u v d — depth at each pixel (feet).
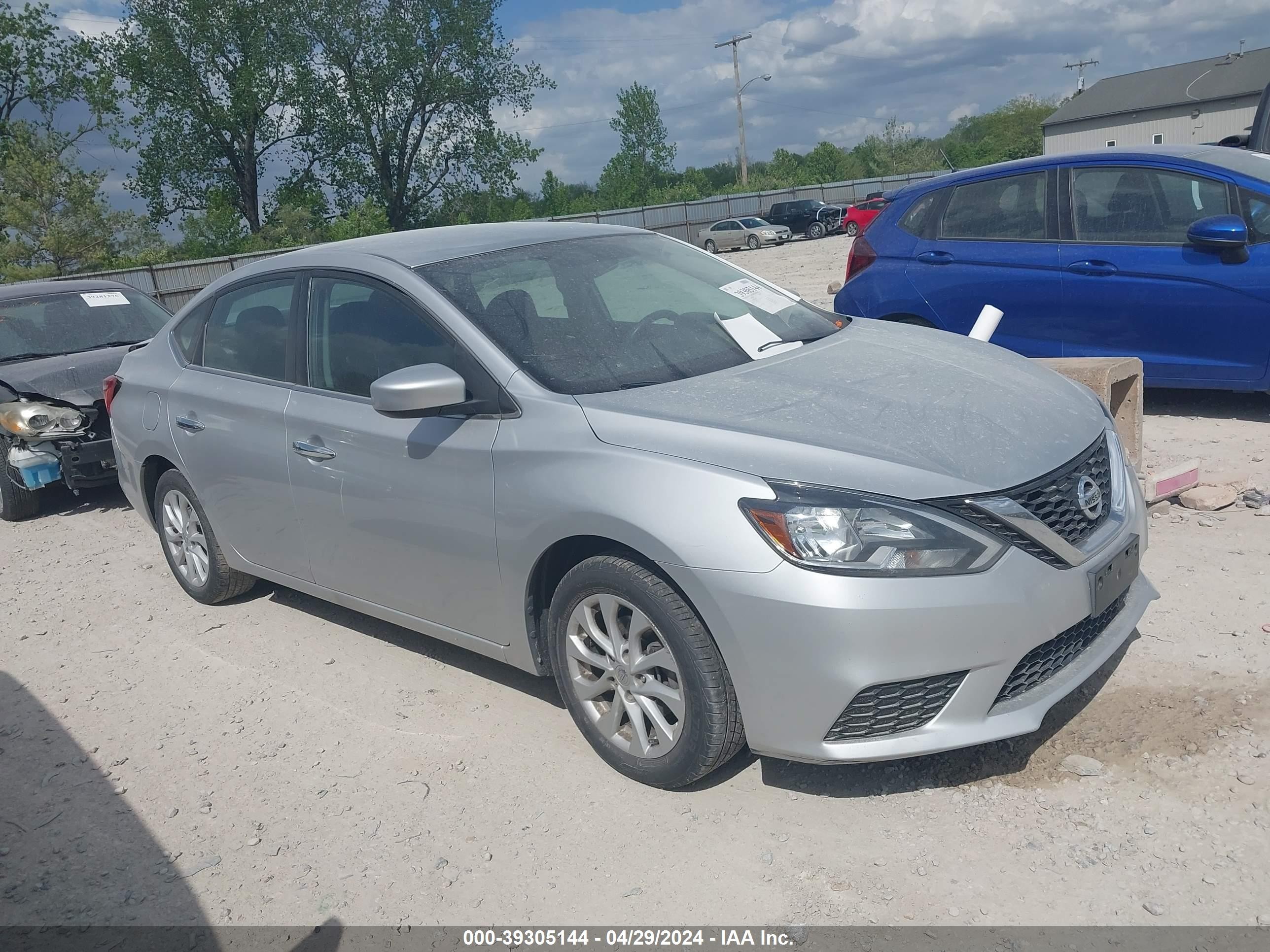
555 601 11.03
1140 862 8.82
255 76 148.46
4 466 23.93
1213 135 194.18
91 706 14.25
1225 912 8.17
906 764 10.61
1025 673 9.56
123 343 26.35
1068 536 9.86
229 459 14.84
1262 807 9.29
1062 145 215.31
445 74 156.97
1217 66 198.70
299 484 13.69
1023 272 21.36
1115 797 9.68
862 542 8.97
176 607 17.58
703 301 13.42
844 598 8.87
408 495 12.09
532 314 12.15
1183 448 19.48
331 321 13.55
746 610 9.21
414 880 9.80
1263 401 22.04
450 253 13.24
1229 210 19.22
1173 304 19.71
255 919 9.53
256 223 159.53
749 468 9.50
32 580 20.07
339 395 13.25
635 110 215.31
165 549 17.63
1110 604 10.05
